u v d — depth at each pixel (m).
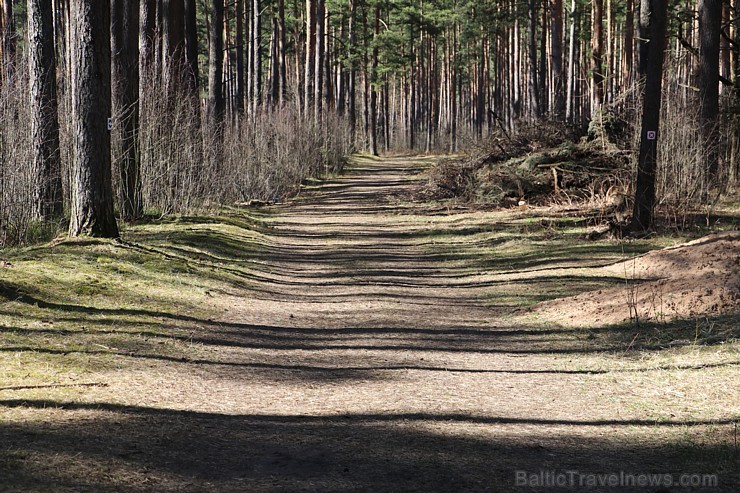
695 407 5.65
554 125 23.55
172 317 8.76
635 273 11.39
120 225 15.85
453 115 66.19
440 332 8.88
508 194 21.45
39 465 4.04
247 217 20.48
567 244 15.03
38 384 5.71
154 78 18.44
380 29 61.09
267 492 4.01
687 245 11.66
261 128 27.02
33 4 13.04
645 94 15.02
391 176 36.69
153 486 3.98
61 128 14.91
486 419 5.54
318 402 5.97
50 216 13.20
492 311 10.16
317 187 31.09
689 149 16.78
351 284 12.25
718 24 18.61
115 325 8.00
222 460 4.48
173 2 20.59
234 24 54.72
